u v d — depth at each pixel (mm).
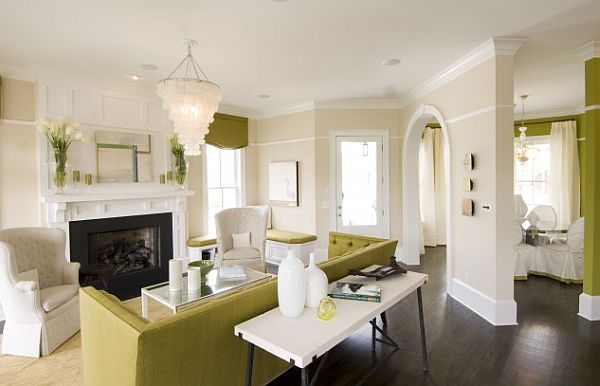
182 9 2553
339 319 1791
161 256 4754
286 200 5945
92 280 3748
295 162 5785
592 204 3334
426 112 4551
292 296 1803
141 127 4566
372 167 5629
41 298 2785
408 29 2949
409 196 5453
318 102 5520
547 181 6582
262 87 4730
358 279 2502
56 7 2502
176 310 2605
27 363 2609
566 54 3588
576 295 4000
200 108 2805
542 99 5574
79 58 3531
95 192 4141
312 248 5492
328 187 5598
